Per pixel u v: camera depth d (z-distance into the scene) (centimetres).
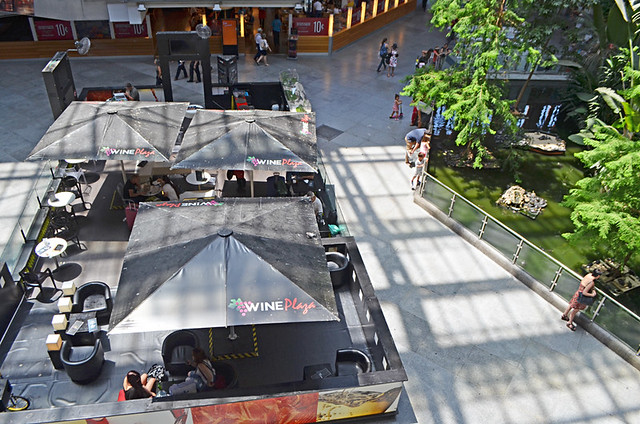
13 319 1032
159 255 832
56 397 896
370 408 901
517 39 1609
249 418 840
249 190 1449
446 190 1385
